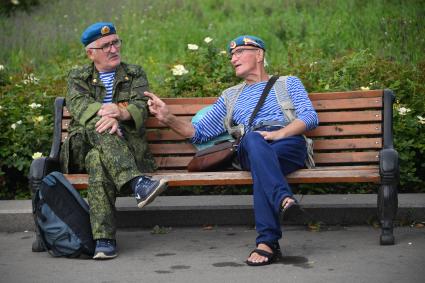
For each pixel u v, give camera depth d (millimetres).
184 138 8047
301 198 8242
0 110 9445
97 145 6953
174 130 7566
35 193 6844
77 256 6770
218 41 14156
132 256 6805
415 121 8953
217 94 9703
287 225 8039
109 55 7504
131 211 8109
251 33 14477
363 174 6898
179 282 5820
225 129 7668
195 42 14383
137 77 7617
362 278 5754
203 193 9164
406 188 8953
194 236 7641
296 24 14562
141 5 17000
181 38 14656
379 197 6965
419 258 6355
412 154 8766
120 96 7508
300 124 7074
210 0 17016
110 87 7531
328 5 15664
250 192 9133
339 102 7785
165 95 9836
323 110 7812
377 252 6625
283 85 7477
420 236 7250
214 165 7195
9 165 9086
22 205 8438
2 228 8133
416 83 9672
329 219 7930
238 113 7535
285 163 6938
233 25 15172
